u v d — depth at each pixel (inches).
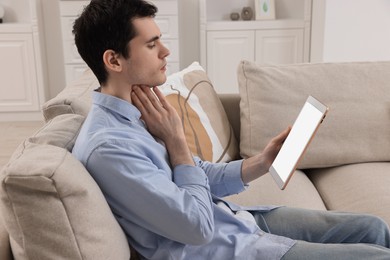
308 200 69.3
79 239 38.0
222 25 171.9
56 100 60.5
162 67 45.8
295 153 46.8
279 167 49.3
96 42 43.8
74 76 169.0
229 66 175.8
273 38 174.2
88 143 42.3
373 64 84.0
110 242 40.4
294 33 173.9
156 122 46.8
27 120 177.9
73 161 40.4
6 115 177.0
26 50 169.6
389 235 52.1
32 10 165.8
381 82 81.9
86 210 38.4
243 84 82.0
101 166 41.2
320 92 80.4
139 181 40.7
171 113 47.1
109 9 42.8
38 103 175.0
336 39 161.2
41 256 37.7
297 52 175.6
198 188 44.6
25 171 36.3
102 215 40.0
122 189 41.4
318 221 52.9
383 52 163.2
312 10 171.8
